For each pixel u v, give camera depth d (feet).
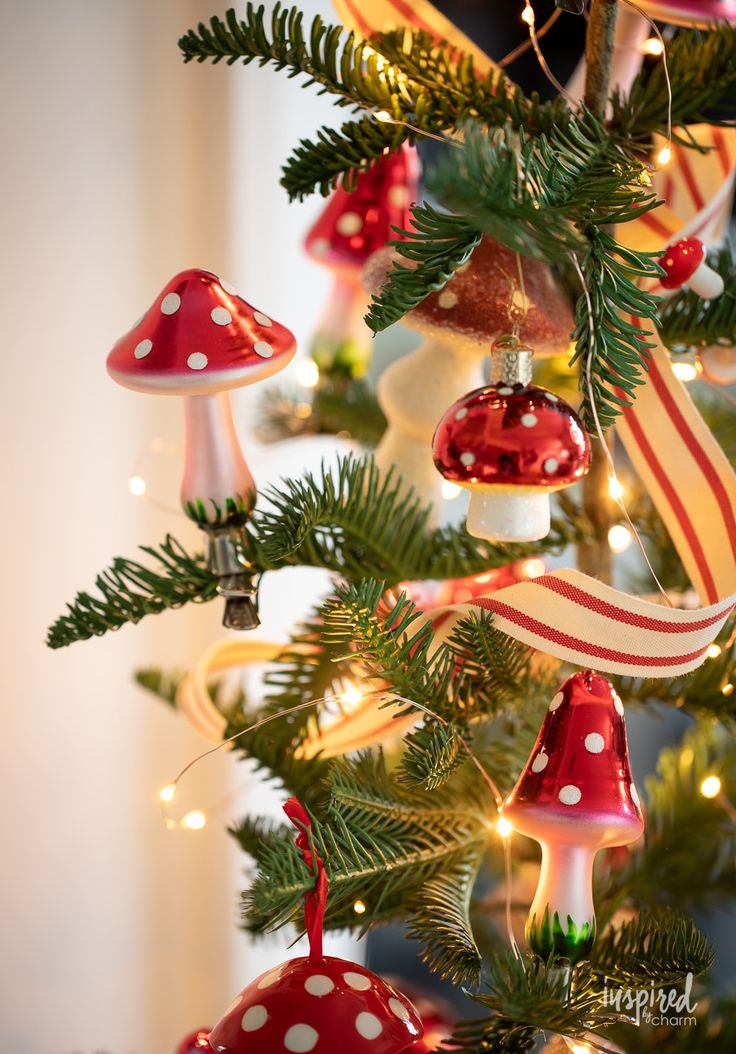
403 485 2.58
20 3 3.14
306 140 2.40
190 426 2.35
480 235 2.19
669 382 2.35
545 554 2.63
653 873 2.78
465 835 2.46
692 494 2.39
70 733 3.52
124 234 3.46
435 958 2.29
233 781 4.02
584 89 2.44
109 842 3.69
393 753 3.02
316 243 2.94
